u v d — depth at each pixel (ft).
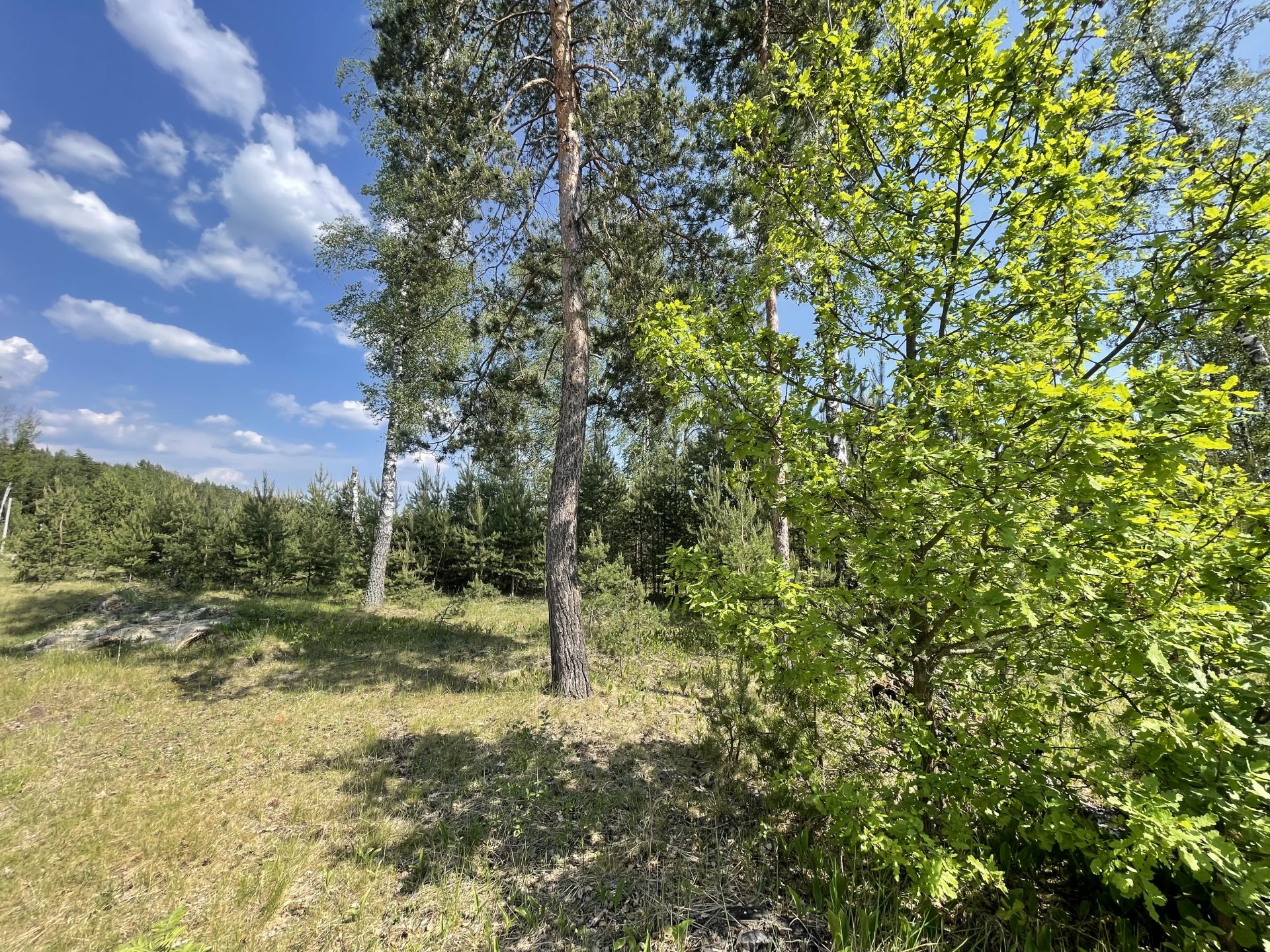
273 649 28.99
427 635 33.37
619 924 9.26
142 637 30.66
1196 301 7.88
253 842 11.94
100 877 10.78
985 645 9.53
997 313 9.85
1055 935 8.48
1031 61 9.13
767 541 29.32
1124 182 10.20
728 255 24.14
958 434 8.90
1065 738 9.66
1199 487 7.16
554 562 22.06
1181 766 6.99
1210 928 6.48
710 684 14.94
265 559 48.80
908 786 9.22
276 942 9.05
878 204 10.95
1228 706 6.77
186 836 12.08
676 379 11.59
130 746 17.08
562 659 21.42
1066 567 6.73
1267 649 6.19
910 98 10.42
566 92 23.39
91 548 56.80
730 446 11.34
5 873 10.87
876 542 8.91
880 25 19.39
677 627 29.94
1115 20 25.63
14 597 44.29
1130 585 7.14
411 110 23.63
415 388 35.50
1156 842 6.15
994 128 9.68
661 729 17.62
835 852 10.63
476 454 33.24
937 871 7.27
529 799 13.28
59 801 13.62
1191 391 6.29
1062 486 6.93
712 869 10.49
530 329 30.50
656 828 11.90
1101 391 6.41
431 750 16.43
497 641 31.86
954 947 8.29
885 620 10.36
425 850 11.44
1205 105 26.45
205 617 36.04
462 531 54.95
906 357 10.78
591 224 26.21
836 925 8.29
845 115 11.16
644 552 58.95
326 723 18.81
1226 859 5.80
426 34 23.50
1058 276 9.66
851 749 11.88
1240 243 7.68
